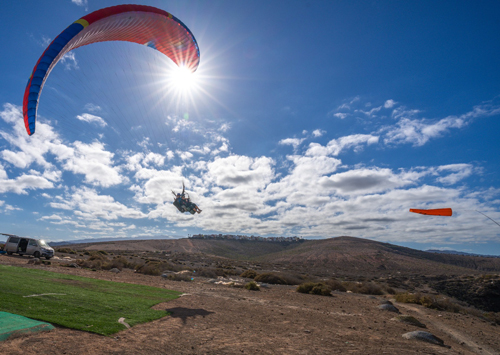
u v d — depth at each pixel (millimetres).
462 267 102812
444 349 8789
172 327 8758
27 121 12781
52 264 24625
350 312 14852
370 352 7820
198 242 170750
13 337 6203
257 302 15703
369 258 104188
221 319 10594
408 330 11258
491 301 37406
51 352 5793
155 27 18016
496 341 11281
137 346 6781
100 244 118625
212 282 26281
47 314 8172
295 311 13812
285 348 7715
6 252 29016
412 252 124000
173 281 24172
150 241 145500
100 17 14023
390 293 31750
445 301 21516
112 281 17641
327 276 56625
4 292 10070
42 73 12477
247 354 7016
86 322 8039
